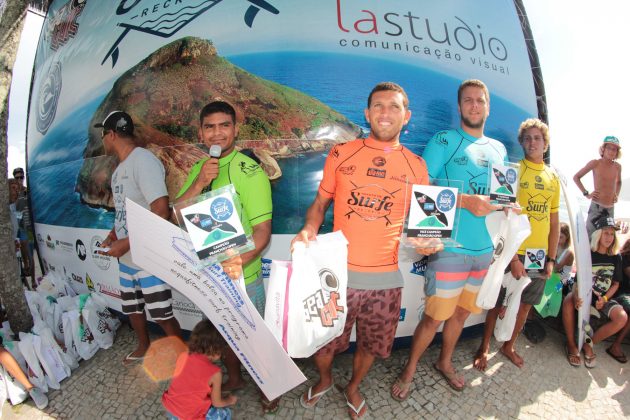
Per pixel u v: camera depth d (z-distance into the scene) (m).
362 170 2.19
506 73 3.40
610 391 3.08
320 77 2.79
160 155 2.99
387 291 2.26
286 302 2.05
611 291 3.64
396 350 3.37
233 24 2.87
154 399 2.78
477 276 2.65
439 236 2.21
